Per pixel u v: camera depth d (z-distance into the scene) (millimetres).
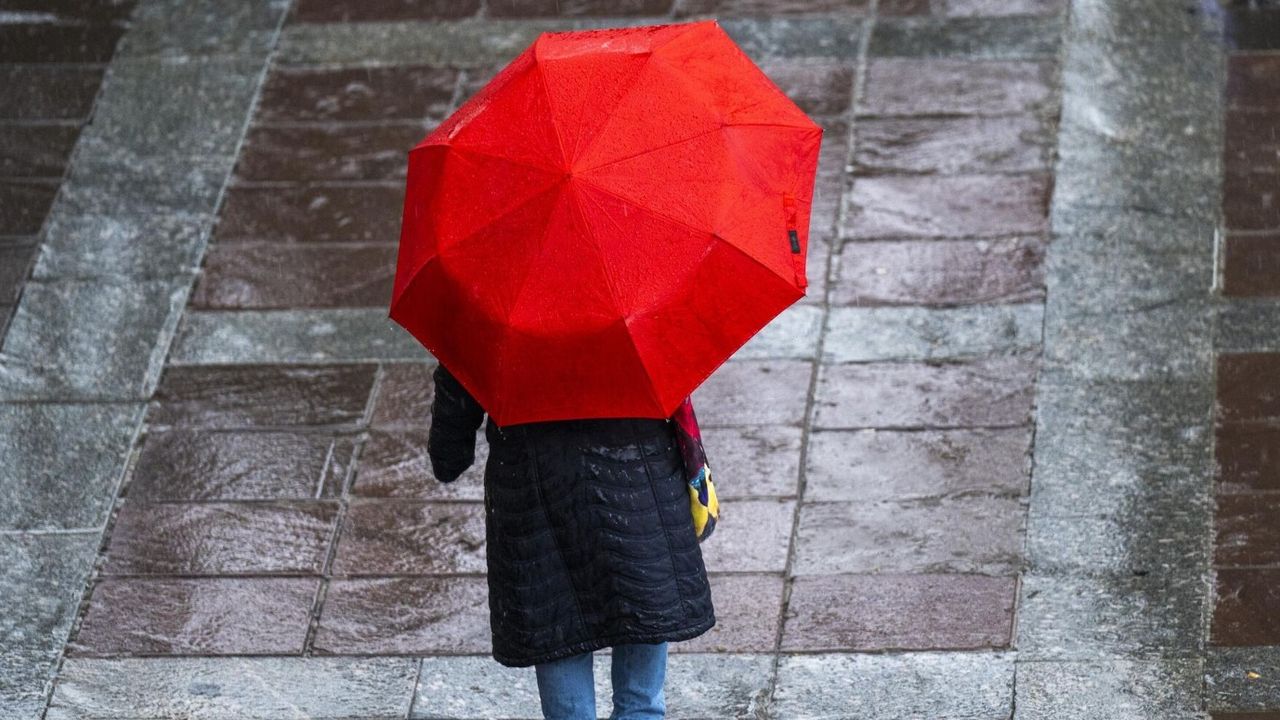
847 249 13281
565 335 6656
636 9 16578
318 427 12031
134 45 16516
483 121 7031
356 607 10445
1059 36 15453
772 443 11492
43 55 16422
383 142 15023
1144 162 13820
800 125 7168
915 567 10336
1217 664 9406
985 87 14938
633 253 6637
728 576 10406
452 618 10305
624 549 7348
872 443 11406
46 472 11750
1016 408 11547
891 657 9695
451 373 7207
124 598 10641
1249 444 11008
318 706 9703
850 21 16078
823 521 10773
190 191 14578
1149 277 12609
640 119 6836
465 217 6836
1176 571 10102
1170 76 14781
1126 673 9414
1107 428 11289
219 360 12734
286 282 13477
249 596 10594
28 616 10539
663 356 6750
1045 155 14031
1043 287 12656
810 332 12500
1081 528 10500
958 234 13297
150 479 11648
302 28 16641
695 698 9539
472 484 11391
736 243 6691
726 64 7320
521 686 9750
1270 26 15273
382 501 11305
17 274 13703
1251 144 13875
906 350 12219
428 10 16797
